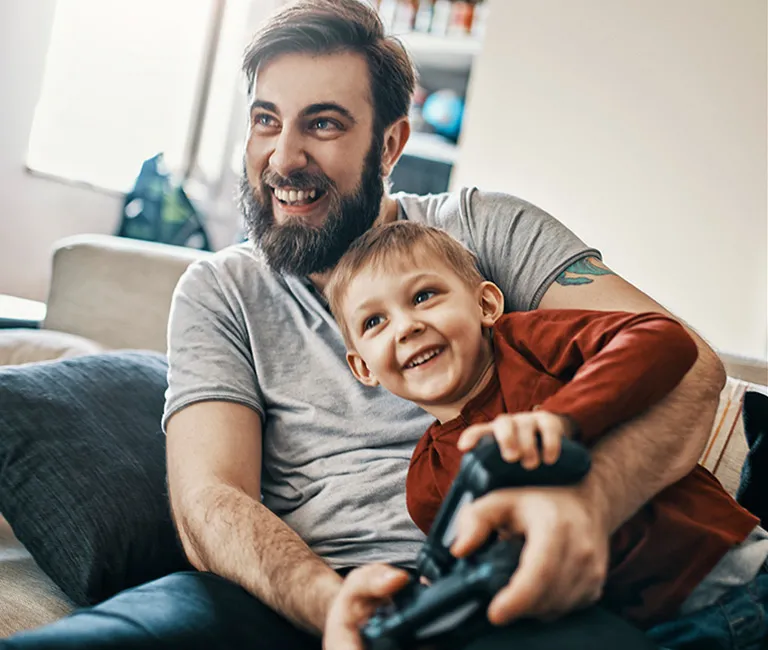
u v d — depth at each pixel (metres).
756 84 2.68
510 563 0.64
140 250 1.94
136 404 1.35
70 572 1.12
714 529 0.89
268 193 1.23
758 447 1.22
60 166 3.37
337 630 0.74
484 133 3.06
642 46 2.83
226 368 1.19
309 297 1.23
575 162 2.91
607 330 0.89
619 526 0.78
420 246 1.04
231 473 1.09
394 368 1.00
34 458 1.20
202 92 3.82
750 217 2.67
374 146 1.23
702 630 0.88
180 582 0.92
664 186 2.79
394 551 1.05
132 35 3.53
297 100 1.19
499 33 3.04
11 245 3.22
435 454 1.00
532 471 0.67
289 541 0.96
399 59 1.27
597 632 0.67
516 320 1.02
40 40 3.20
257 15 3.87
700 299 2.73
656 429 0.84
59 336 1.77
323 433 1.16
